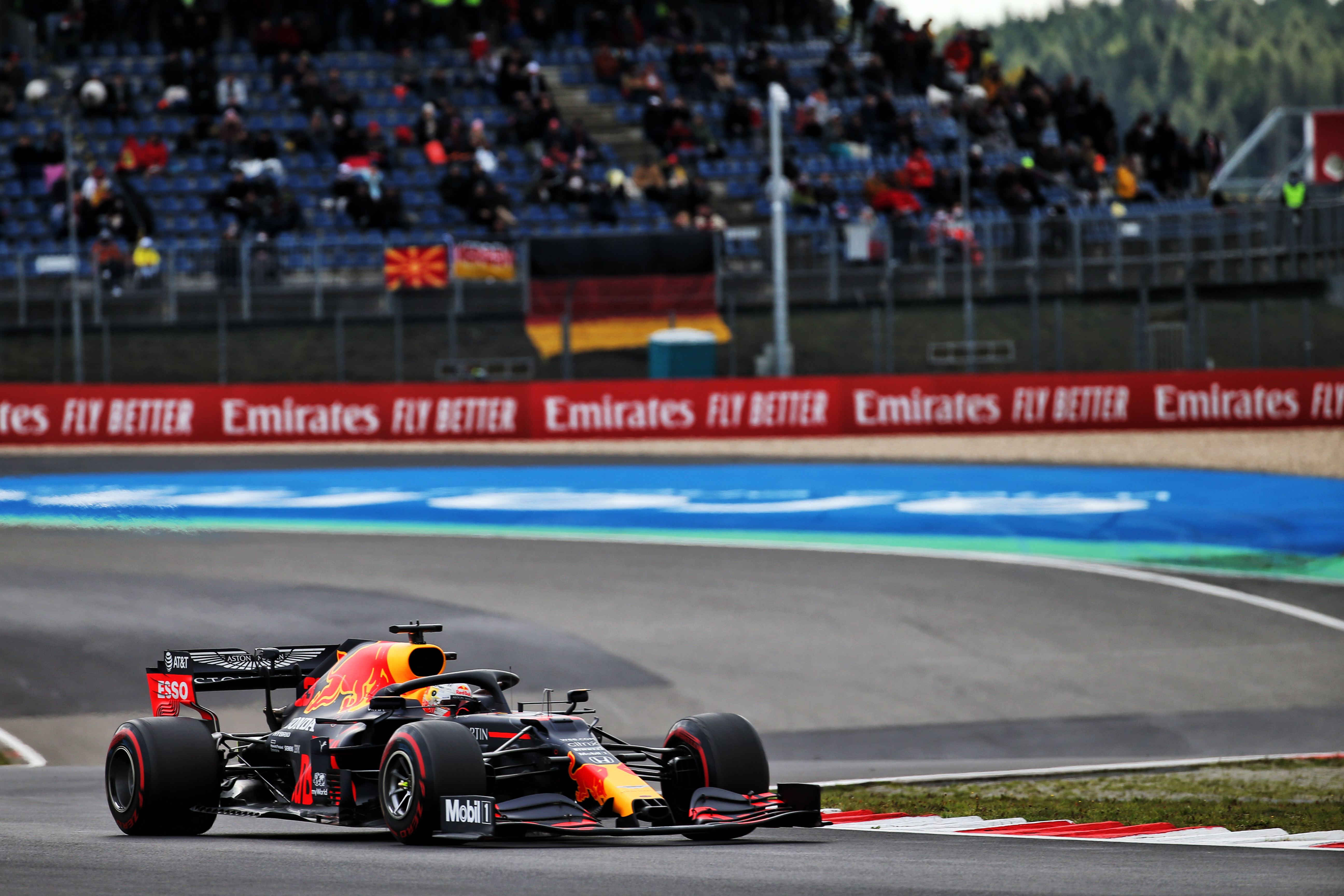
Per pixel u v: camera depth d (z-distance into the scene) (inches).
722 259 5654.5
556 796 1073.5
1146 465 4680.1
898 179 6013.8
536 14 6786.4
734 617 3115.2
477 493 4365.2
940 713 2591.0
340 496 4269.2
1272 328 5723.4
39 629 2908.5
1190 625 3095.5
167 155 5787.4
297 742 1266.0
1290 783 1875.0
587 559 3580.2
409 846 1114.1
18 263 5428.2
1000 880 911.7
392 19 6496.1
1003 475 4584.2
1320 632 3041.3
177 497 4148.6
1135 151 7076.8
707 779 1144.8
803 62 7140.8
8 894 876.6
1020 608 3203.7
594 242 5497.1
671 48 6845.5
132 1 6619.1
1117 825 1344.7
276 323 5418.3
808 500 4261.8
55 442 4869.6
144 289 5374.0
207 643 2839.6
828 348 5595.5
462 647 2851.9
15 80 6190.9
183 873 968.3
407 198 5876.0
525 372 5442.9
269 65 6451.8
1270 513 4013.3
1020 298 5713.6
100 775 2058.3
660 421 5118.1
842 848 1106.1
